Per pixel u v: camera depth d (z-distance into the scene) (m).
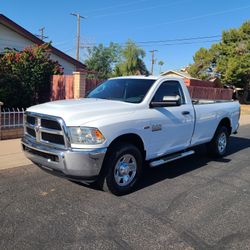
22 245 3.79
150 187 5.98
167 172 7.02
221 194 5.76
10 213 4.62
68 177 5.14
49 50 15.80
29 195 5.32
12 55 14.12
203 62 45.06
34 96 14.73
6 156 7.65
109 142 5.15
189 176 6.78
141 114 5.79
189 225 4.49
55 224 4.34
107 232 4.18
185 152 7.09
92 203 5.09
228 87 42.84
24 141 5.69
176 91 6.86
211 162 8.07
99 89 6.93
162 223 4.51
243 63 39.59
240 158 8.64
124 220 4.55
